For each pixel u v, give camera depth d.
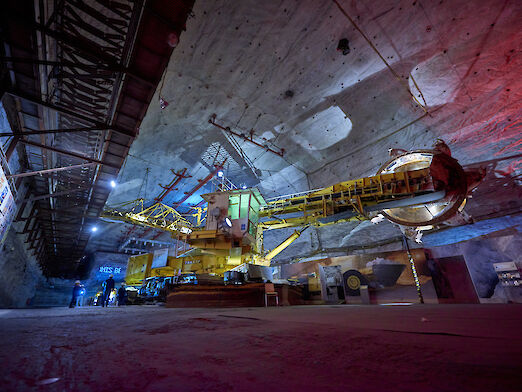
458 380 0.95
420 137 22.38
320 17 16.95
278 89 21.94
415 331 2.25
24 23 9.20
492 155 19.41
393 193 14.74
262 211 18.62
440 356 1.35
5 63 10.19
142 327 3.47
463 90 19.20
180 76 20.42
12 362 1.55
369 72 20.23
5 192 13.27
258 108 23.72
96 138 15.12
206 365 1.43
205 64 19.72
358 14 16.67
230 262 16.58
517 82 17.33
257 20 17.03
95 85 12.20
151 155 26.98
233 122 25.19
